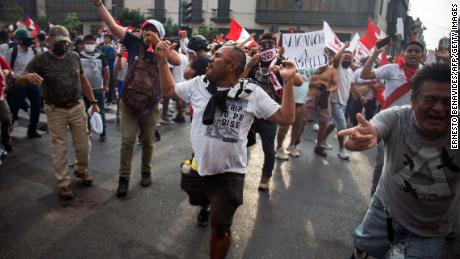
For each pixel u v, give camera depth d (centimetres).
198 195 256
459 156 174
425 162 182
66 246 285
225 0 3225
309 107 584
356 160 579
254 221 346
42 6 4059
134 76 361
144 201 372
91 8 3809
